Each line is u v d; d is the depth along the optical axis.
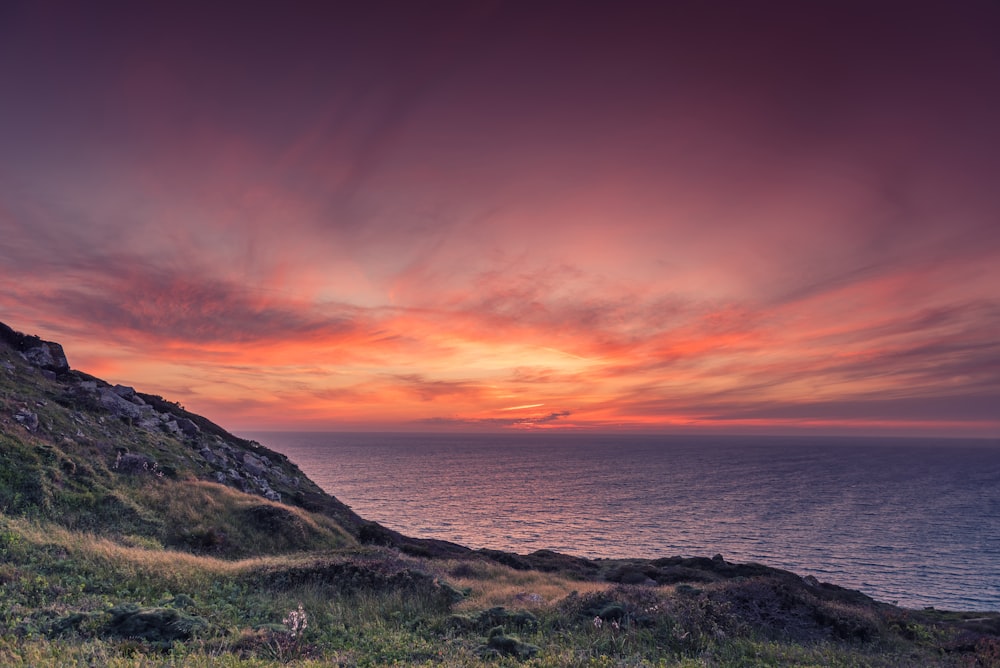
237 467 47.22
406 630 13.19
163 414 49.41
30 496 24.09
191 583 16.27
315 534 32.97
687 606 15.34
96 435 35.03
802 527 166.25
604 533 148.00
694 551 126.94
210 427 56.84
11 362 40.47
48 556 16.55
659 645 12.91
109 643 9.79
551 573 42.19
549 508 194.62
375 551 27.12
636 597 16.25
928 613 38.62
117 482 29.70
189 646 10.20
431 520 159.25
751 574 44.22
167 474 34.88
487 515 173.38
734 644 13.38
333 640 11.91
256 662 9.22
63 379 44.50
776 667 11.89
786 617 16.36
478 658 10.34
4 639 9.37
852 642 15.66
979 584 105.06
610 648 12.30
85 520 24.55
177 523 28.14
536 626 13.95
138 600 13.97
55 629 10.47
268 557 24.62
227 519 30.75
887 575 110.69
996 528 172.12
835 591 42.62
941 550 137.62
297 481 55.84
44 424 31.84
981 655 15.37
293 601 15.38
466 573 29.66
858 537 152.38
